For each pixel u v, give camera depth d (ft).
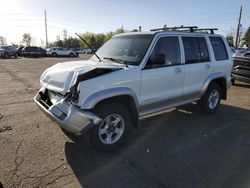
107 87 12.01
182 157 12.51
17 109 19.89
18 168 11.03
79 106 11.43
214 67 18.71
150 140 14.51
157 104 14.90
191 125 17.15
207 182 10.39
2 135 14.53
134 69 13.21
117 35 17.29
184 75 16.26
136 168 11.41
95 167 11.41
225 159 12.37
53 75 13.10
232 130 16.34
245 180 10.55
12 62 72.18
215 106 19.84
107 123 12.64
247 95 27.55
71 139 14.16
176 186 10.07
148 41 14.49
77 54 131.44
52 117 12.01
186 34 16.72
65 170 11.05
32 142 13.69
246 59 31.17
